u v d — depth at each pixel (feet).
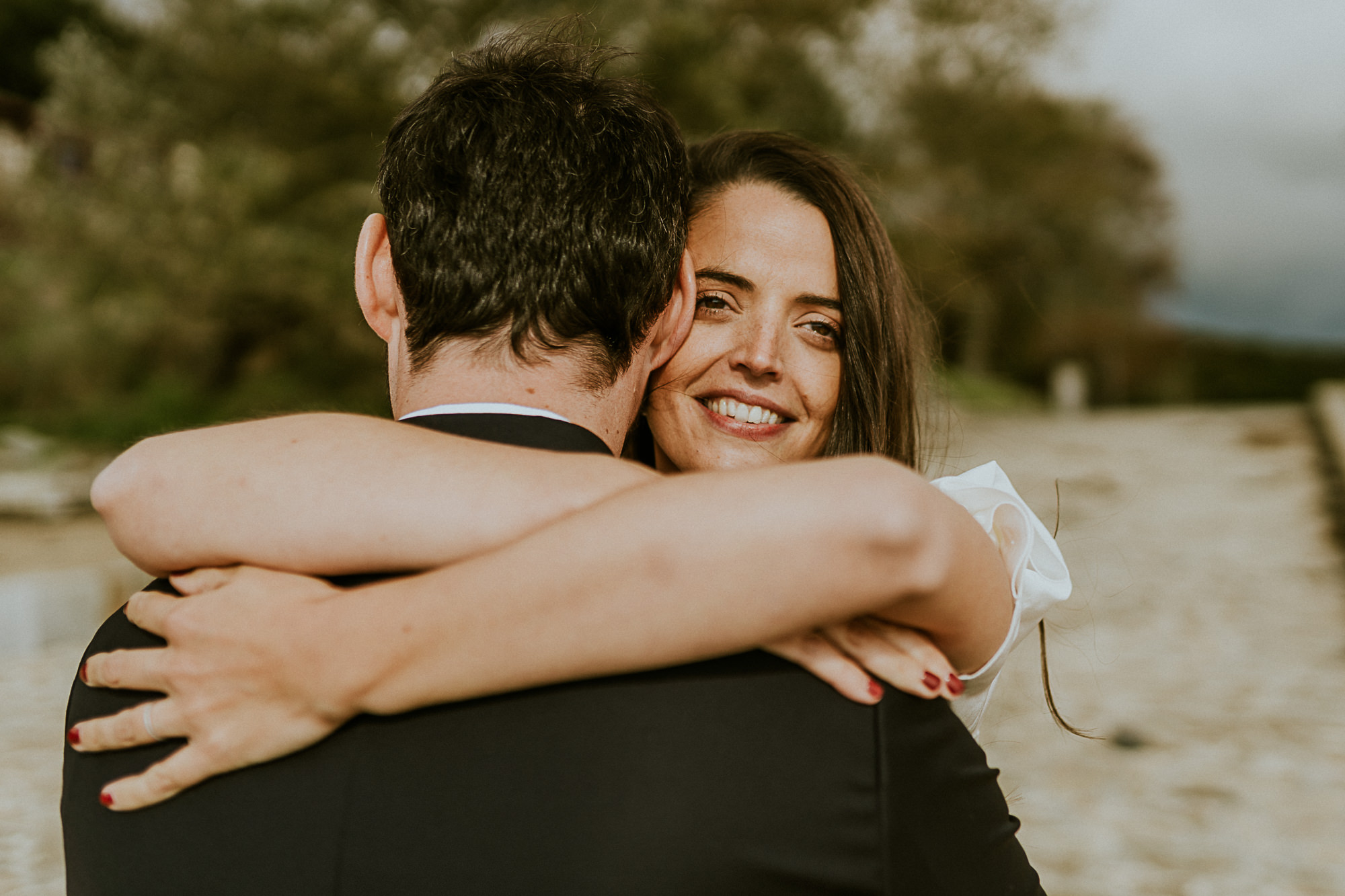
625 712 2.36
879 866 2.36
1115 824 10.73
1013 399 73.92
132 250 49.65
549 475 2.54
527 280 2.87
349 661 2.33
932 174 61.26
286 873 2.40
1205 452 44.39
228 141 52.21
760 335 4.36
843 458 2.45
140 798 2.55
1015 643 3.10
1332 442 40.91
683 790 2.30
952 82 59.72
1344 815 10.87
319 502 2.56
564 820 2.29
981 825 2.63
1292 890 9.23
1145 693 15.17
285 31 51.67
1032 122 63.87
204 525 2.66
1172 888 9.27
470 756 2.37
